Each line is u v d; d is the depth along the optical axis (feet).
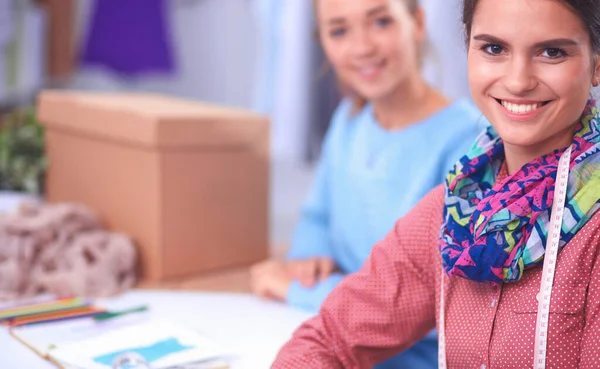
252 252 5.18
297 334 3.16
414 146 4.16
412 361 3.67
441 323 2.84
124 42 11.12
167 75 11.51
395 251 3.05
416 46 4.38
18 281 4.45
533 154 2.66
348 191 4.47
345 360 3.08
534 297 2.57
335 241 4.64
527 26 2.42
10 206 5.66
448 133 4.07
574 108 2.48
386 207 4.22
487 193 2.67
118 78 12.17
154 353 3.47
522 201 2.50
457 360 2.79
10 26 9.47
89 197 5.36
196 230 4.88
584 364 2.46
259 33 12.80
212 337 3.84
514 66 2.47
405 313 3.05
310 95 11.71
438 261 2.92
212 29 12.88
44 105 5.76
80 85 11.73
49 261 4.62
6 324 3.96
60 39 10.62
